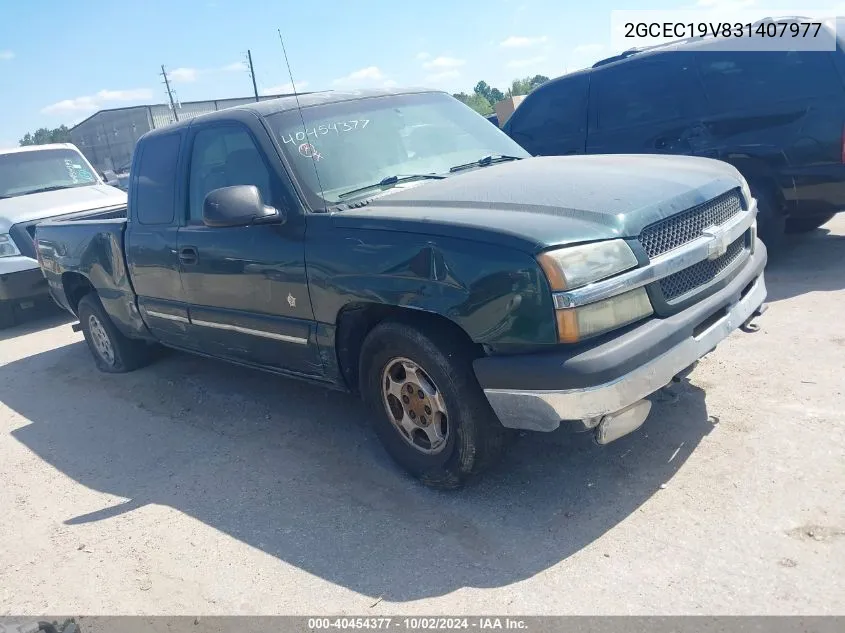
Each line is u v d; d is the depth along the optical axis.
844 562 2.75
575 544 3.10
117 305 5.71
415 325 3.39
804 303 5.45
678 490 3.35
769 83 6.11
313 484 3.96
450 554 3.16
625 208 3.17
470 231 3.11
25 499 4.32
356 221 3.57
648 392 3.02
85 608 3.16
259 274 4.07
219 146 4.44
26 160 10.32
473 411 3.31
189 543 3.56
